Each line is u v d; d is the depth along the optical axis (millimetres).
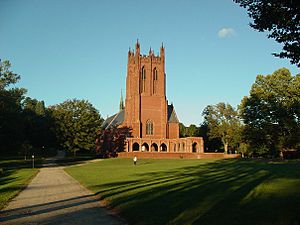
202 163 55156
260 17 11086
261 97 65875
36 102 159500
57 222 11766
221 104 104562
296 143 61312
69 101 81188
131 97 105625
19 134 68812
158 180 26250
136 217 12195
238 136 87625
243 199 15914
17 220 12258
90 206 15117
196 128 141000
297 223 11078
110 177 30469
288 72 64312
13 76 58750
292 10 10422
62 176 34562
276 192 18078
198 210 13305
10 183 27562
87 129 81000
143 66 106062
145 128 104125
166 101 107062
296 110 60906
